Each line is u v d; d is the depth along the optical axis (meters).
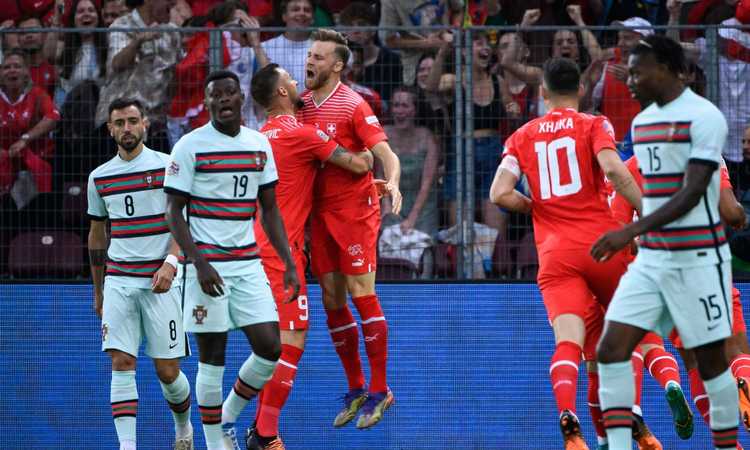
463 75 25.23
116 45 25.88
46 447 25.30
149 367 25.36
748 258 25.56
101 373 25.42
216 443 19.92
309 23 29.80
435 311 25.22
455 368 25.16
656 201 16.16
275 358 19.64
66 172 25.73
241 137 19.33
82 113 25.75
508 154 19.52
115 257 21.52
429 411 25.12
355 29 24.62
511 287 25.14
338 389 25.19
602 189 19.16
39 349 25.42
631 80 16.27
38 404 25.39
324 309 24.38
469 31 25.08
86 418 25.36
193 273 19.44
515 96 25.33
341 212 21.80
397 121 25.38
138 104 21.30
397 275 25.55
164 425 25.27
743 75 25.25
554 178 18.97
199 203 19.20
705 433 24.86
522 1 30.16
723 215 20.11
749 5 29.36
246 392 20.20
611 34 25.58
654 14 30.17
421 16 29.83
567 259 18.56
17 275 25.72
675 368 20.50
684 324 15.96
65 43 25.83
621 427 16.25
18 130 25.61
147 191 21.33
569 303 18.50
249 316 19.44
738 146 25.30
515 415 25.09
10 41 25.69
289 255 19.73
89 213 21.78
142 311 21.62
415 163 25.39
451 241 25.47
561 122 19.09
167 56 25.88
